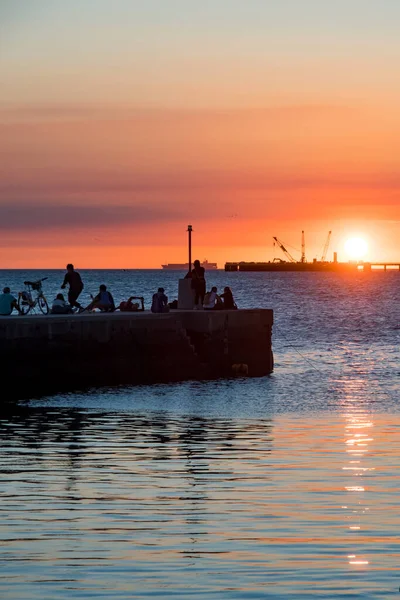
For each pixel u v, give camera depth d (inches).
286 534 1416.1
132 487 1712.6
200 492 1675.7
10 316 3572.8
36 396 3184.1
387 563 1277.1
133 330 3740.2
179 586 1193.4
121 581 1211.2
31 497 1632.6
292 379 3791.8
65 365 3481.8
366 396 3127.5
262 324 4202.8
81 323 3548.2
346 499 1620.3
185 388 3457.2
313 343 5846.5
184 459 1975.9
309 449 2090.3
